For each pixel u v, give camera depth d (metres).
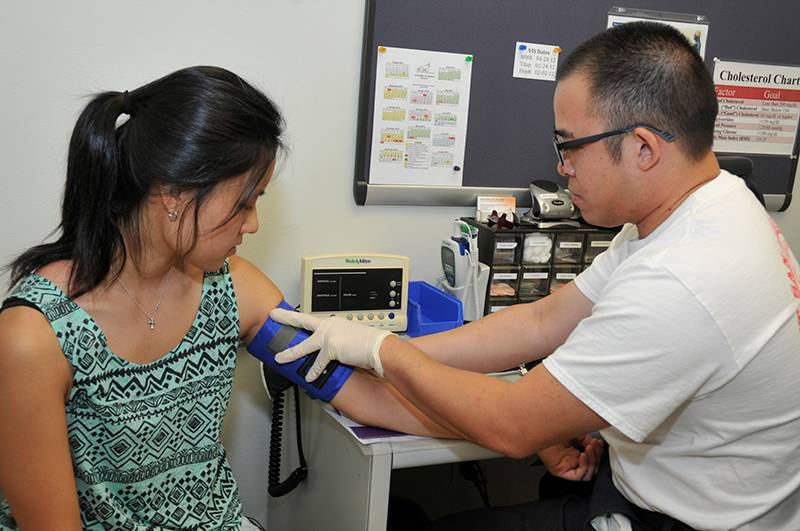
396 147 1.74
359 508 1.28
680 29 1.92
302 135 1.67
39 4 1.41
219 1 1.53
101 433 1.05
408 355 1.18
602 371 1.01
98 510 1.07
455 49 1.73
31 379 0.94
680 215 1.08
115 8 1.46
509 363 1.39
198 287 1.13
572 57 1.12
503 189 1.86
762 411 1.04
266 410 1.80
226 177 0.97
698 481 1.10
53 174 1.50
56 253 1.03
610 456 1.23
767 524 1.11
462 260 1.69
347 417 1.32
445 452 1.25
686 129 1.04
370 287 1.64
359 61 1.68
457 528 1.32
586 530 1.21
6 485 0.97
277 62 1.61
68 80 1.46
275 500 1.82
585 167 1.10
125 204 1.00
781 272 1.04
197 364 1.13
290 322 1.30
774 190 2.12
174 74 0.99
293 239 1.72
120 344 1.04
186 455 1.14
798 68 2.05
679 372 0.98
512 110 1.82
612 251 1.32
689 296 0.97
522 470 1.88
